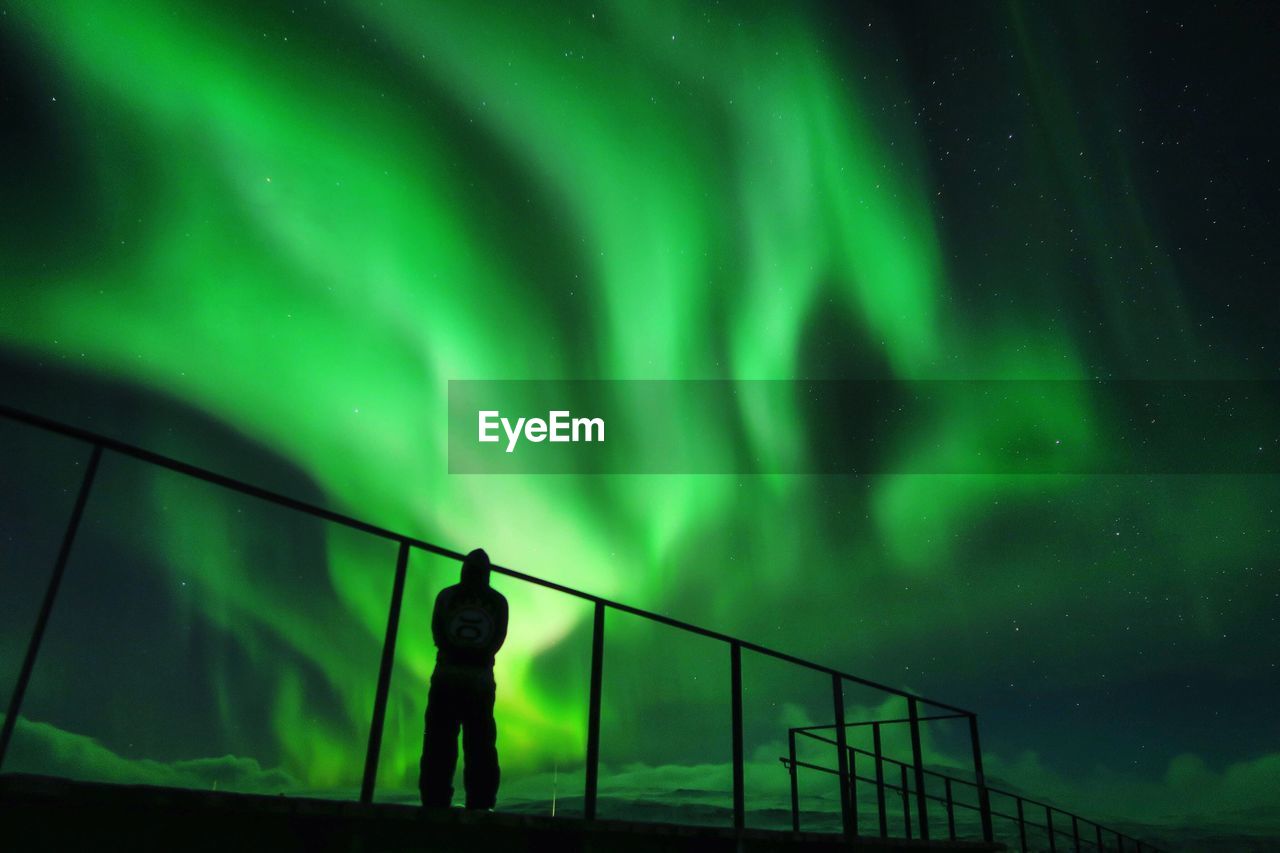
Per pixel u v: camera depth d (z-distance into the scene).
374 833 3.43
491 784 4.86
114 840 2.79
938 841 7.06
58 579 3.15
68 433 3.32
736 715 5.96
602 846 4.27
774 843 5.36
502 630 5.19
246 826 3.11
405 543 4.58
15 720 2.89
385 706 3.98
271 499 4.02
